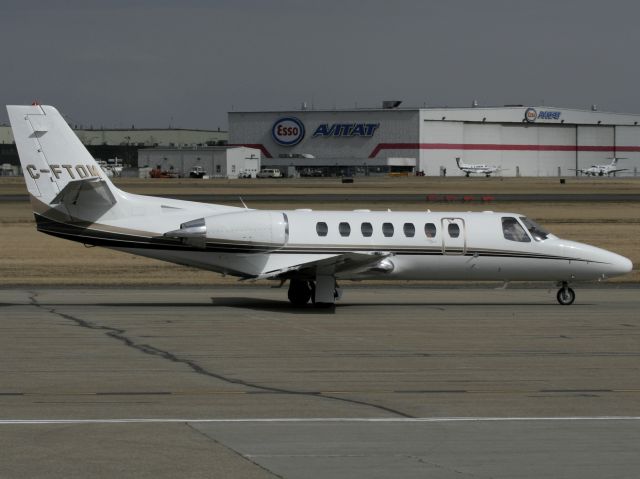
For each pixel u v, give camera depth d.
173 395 35.59
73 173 63.78
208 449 27.69
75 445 27.97
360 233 66.69
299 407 33.75
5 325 54.09
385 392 36.69
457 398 35.66
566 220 142.25
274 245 65.44
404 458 26.97
